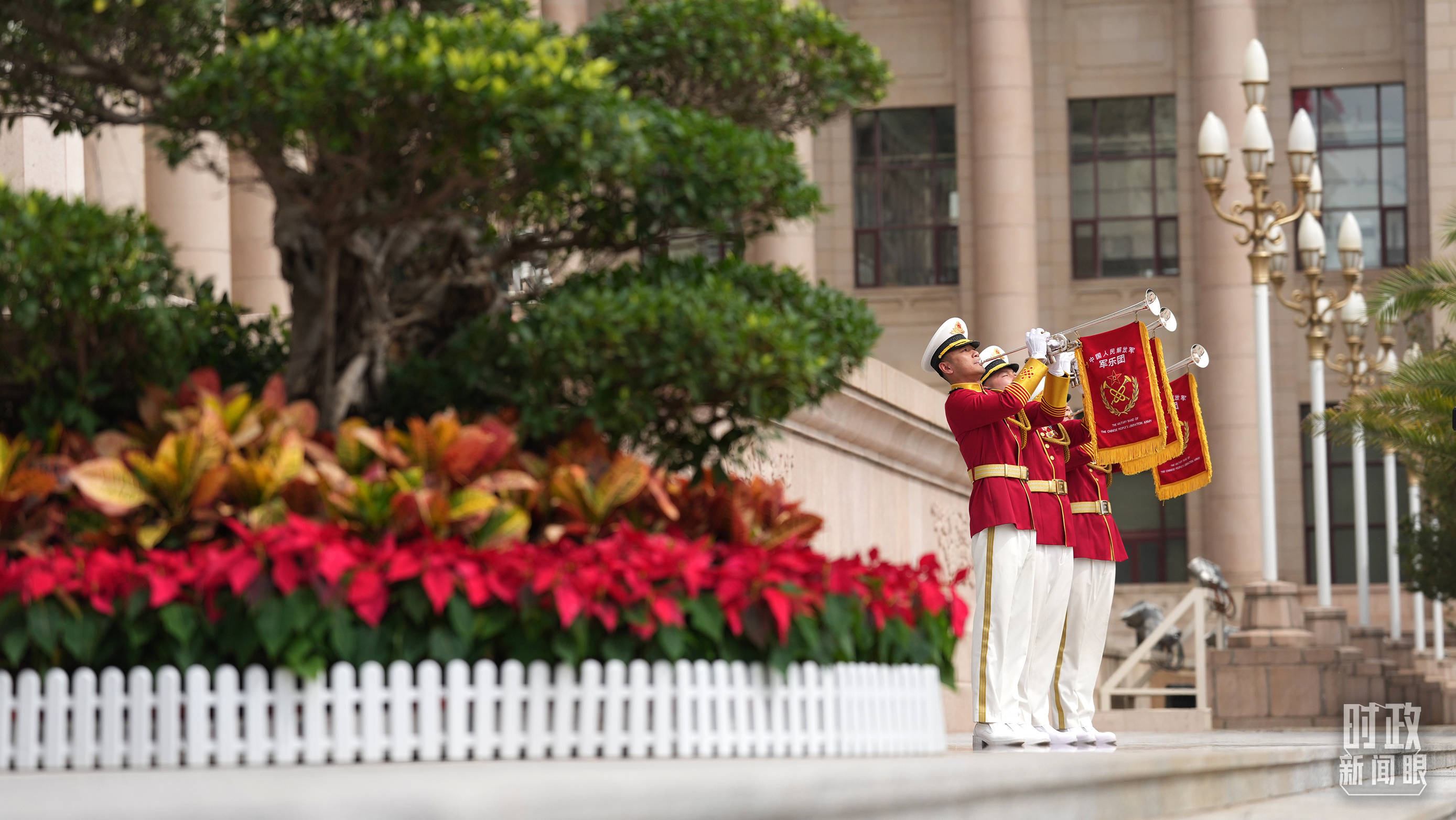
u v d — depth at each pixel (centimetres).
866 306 851
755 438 951
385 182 774
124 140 1784
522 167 759
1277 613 2706
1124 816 668
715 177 780
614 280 823
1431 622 4028
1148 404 1055
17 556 738
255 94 707
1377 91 4334
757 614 747
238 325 923
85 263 716
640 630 716
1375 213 4319
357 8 845
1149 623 2728
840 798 437
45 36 786
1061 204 4394
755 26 863
